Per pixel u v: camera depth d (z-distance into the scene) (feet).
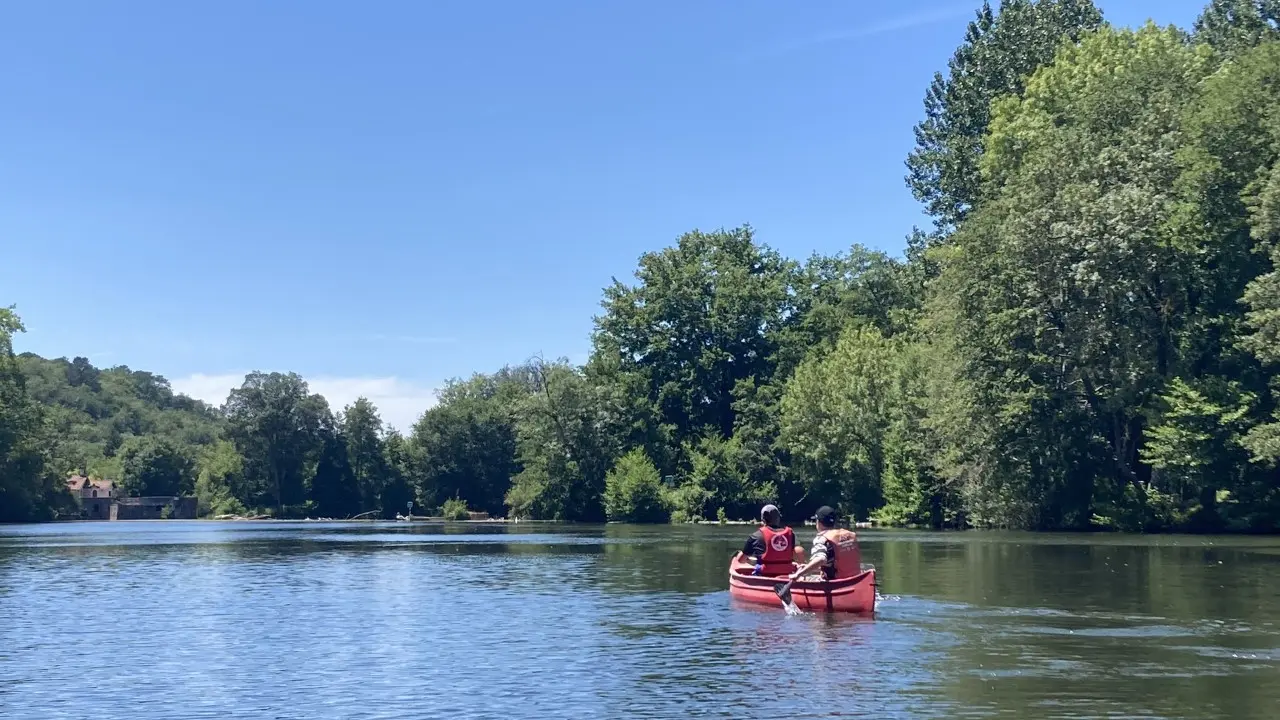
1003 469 173.99
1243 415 148.25
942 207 262.06
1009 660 48.93
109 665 52.06
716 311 325.42
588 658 51.90
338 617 69.77
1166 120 164.76
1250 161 149.07
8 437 320.91
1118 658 49.19
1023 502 177.17
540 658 52.21
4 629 65.10
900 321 272.92
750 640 56.39
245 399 472.85
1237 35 217.36
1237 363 156.46
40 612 74.13
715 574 100.17
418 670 49.62
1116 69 176.96
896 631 58.03
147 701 43.83
